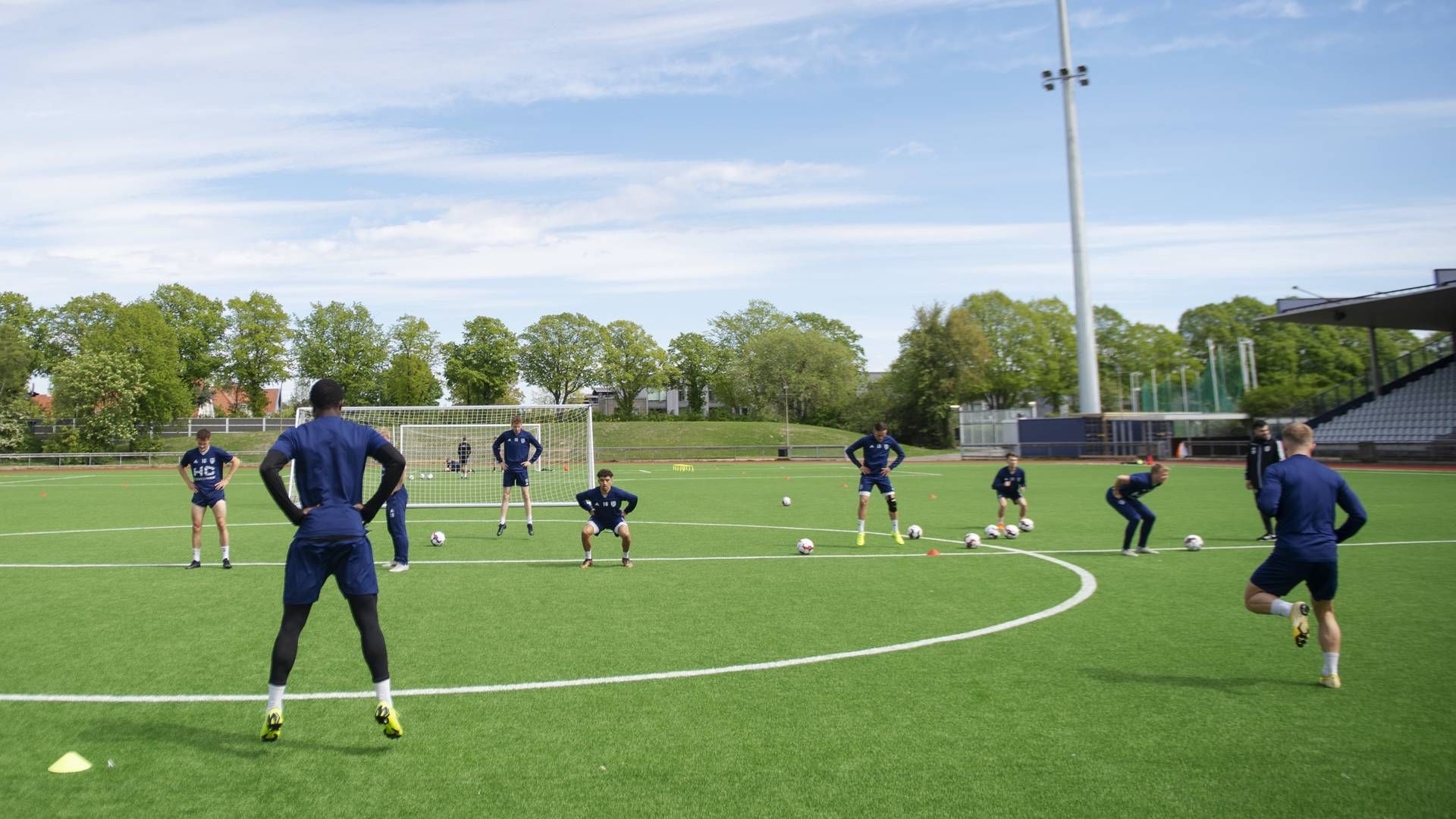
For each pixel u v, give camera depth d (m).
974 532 14.75
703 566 11.15
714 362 93.12
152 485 29.91
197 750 4.75
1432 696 5.58
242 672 6.33
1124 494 11.98
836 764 4.51
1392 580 9.69
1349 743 4.77
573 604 8.72
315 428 5.06
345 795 4.15
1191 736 4.89
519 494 24.28
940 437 67.62
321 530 4.85
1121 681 5.95
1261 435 13.65
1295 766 4.46
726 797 4.11
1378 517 15.74
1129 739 4.85
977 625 7.70
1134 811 3.94
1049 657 6.58
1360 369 66.19
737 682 6.00
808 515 17.92
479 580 10.21
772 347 75.12
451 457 30.59
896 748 4.72
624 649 6.91
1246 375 59.53
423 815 3.93
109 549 13.18
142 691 5.86
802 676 6.14
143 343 58.19
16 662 6.60
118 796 4.14
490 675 6.20
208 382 73.12
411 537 14.73
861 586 9.66
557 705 5.50
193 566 11.42
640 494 23.64
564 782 4.29
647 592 9.41
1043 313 73.06
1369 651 6.71
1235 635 7.25
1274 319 39.22
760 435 59.81
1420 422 37.22
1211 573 10.37
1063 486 25.42
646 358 85.81
